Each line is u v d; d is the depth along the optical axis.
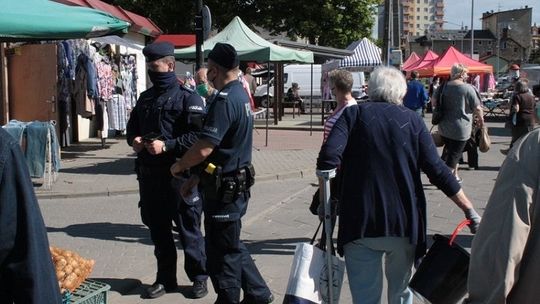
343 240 3.62
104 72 14.47
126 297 5.32
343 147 3.64
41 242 2.07
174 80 5.14
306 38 29.55
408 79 18.28
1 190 1.99
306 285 3.68
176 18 28.03
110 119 15.41
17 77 13.09
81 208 9.19
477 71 27.59
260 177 11.45
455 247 3.23
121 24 5.50
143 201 5.21
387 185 3.56
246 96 4.37
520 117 12.23
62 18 5.13
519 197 2.29
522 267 2.32
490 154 15.29
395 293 3.69
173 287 5.41
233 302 4.38
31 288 2.02
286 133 20.12
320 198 3.89
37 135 9.89
